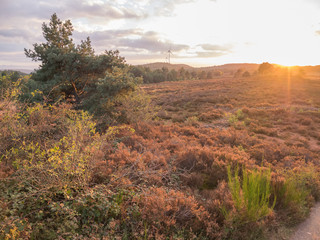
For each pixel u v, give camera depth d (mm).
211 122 15641
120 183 4559
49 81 12539
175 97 28812
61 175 4031
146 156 6586
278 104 22281
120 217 3717
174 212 3904
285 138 11938
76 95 13719
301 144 10562
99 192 4027
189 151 7156
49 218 3373
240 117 16734
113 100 11430
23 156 4824
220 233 3527
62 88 12656
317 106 21359
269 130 12891
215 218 3961
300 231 4051
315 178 5883
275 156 8438
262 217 4051
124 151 6594
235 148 8758
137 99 11953
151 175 5297
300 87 38562
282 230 3990
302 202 4855
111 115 11242
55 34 14992
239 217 3873
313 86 40688
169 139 9422
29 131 5574
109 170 5094
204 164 6520
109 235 3264
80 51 13711
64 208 3363
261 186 4871
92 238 3072
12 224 2881
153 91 40719
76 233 3119
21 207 3408
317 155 8930
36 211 3480
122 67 13430
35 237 3025
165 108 21250
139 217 3723
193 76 166875
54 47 13594
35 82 12016
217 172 5992
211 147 8586
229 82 53781
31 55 13320
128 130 9602
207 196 4875
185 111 19484
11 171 4312
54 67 13117
